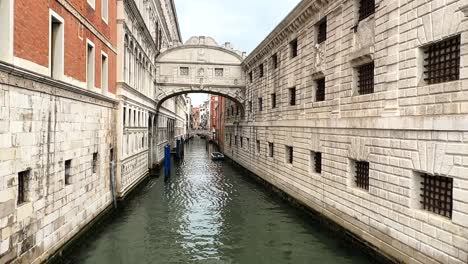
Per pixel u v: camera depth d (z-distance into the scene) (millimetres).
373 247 10352
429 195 8531
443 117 7758
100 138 13625
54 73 9734
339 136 12703
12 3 7082
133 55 19688
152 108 27953
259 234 12930
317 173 15180
